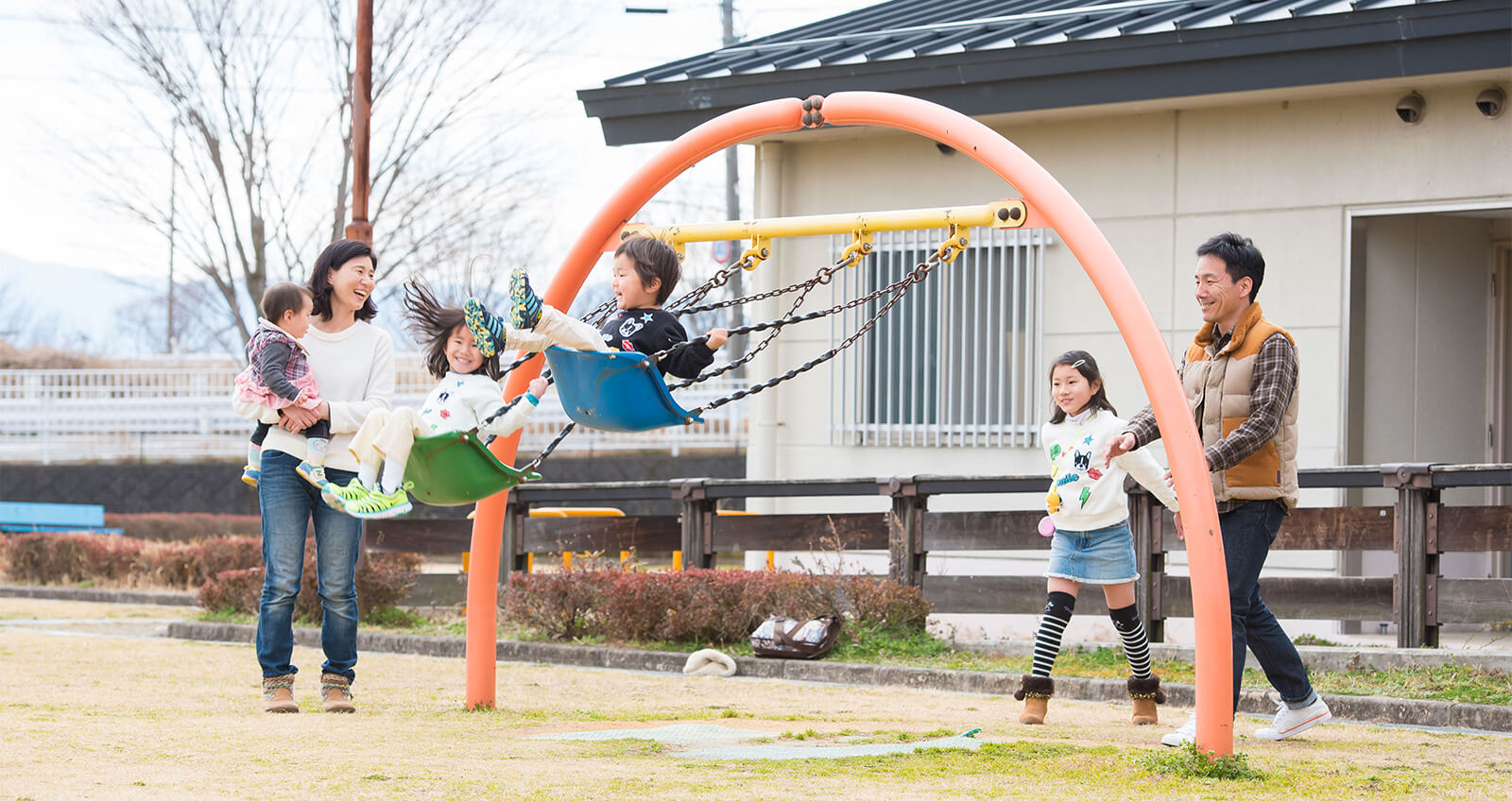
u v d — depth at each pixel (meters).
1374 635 13.20
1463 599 10.09
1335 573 13.11
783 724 7.62
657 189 7.89
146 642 12.87
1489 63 11.60
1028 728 7.55
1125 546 7.83
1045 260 14.47
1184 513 6.02
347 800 4.73
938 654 11.42
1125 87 13.20
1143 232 14.06
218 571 19.62
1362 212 13.10
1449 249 13.88
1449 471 10.10
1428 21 11.66
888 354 15.34
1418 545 10.24
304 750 5.99
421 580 15.15
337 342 7.90
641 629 12.26
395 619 14.51
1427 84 12.59
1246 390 6.80
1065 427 7.96
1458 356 13.93
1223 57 12.59
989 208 6.85
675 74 15.30
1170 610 11.20
